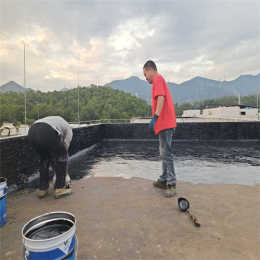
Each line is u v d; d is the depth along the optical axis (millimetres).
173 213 1769
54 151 2109
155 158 4879
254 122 8086
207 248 1267
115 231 1485
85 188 2523
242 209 1821
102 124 8586
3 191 1625
